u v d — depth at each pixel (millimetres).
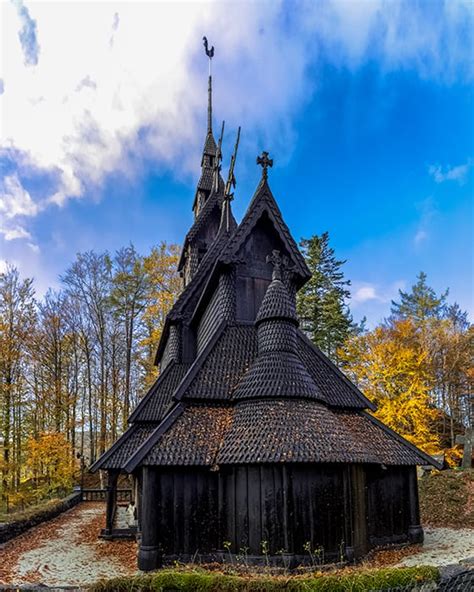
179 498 10773
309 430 10750
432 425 33000
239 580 6320
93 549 12906
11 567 10914
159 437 11195
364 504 11461
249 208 15109
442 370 34219
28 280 30797
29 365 31484
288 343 12398
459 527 15859
